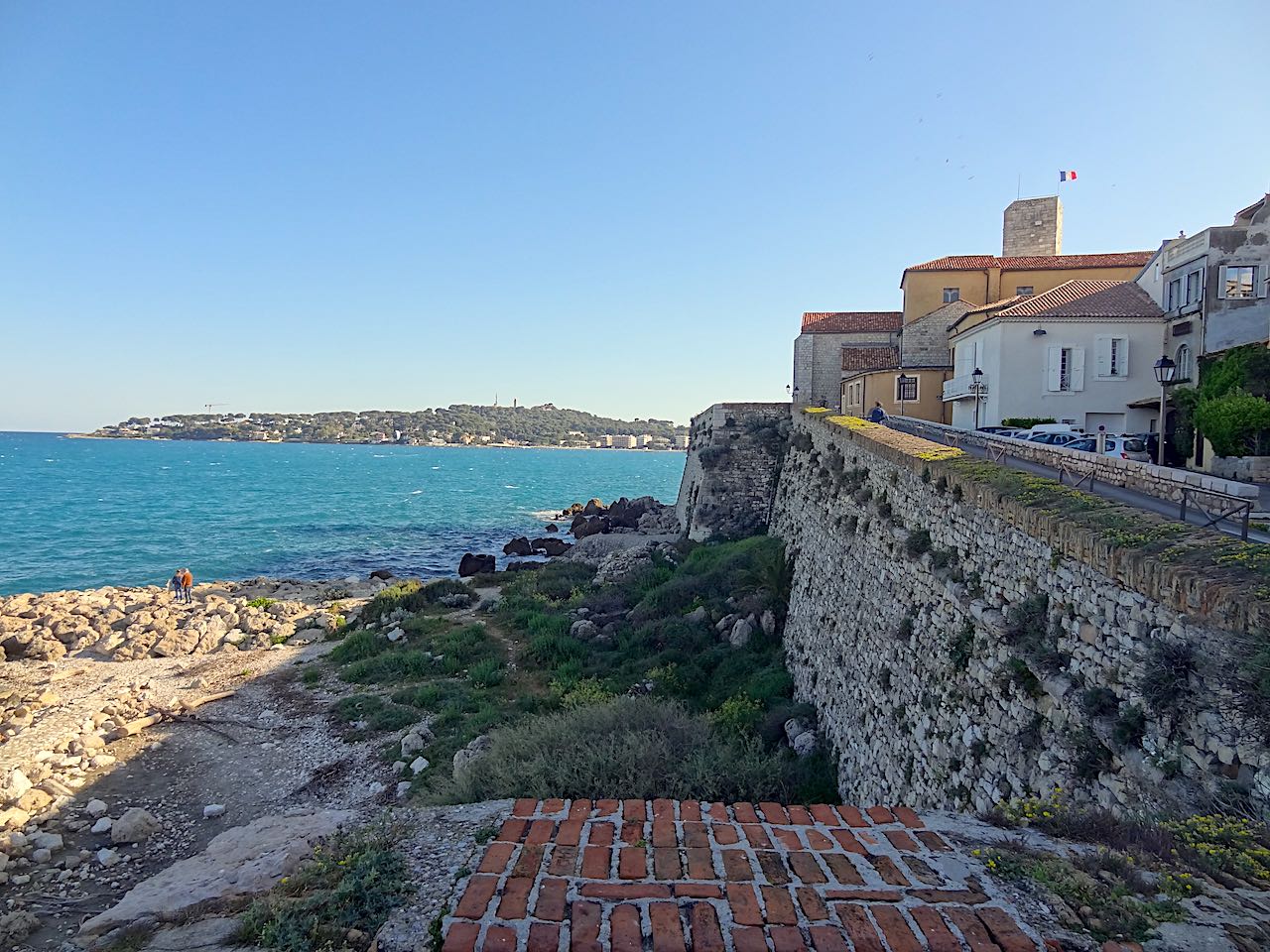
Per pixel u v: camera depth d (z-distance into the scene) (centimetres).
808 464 3284
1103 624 901
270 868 654
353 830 668
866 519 1988
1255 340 2956
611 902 494
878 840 590
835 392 5372
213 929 567
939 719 1275
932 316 4659
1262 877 543
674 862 546
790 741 1936
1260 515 1340
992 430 3222
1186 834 615
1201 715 723
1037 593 1075
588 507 8625
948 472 1477
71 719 2244
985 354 3706
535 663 2680
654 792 1300
